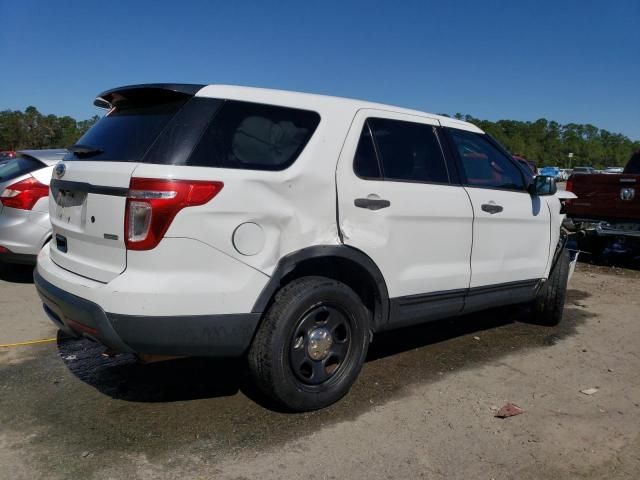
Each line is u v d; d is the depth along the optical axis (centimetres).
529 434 328
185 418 333
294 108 341
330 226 339
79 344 454
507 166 481
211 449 300
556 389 394
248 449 301
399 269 378
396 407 356
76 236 327
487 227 439
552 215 508
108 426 321
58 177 356
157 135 302
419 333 512
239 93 326
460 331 523
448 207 404
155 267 285
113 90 345
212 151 303
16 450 293
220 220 296
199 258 291
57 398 355
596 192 894
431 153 412
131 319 282
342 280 373
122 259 292
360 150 362
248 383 384
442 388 388
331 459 295
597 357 464
